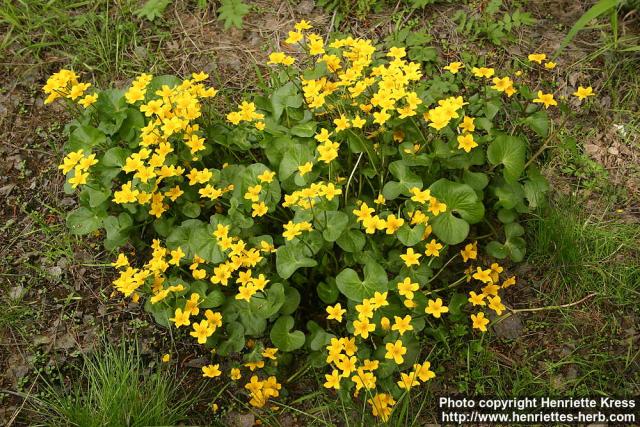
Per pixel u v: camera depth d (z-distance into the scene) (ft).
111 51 3.91
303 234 2.77
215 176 3.01
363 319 2.57
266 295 2.74
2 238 3.31
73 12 4.02
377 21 4.03
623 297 3.01
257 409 2.81
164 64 3.90
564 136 3.52
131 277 2.80
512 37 3.89
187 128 3.00
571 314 3.00
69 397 2.72
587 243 3.16
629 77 3.72
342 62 3.65
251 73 3.88
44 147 3.59
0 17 3.92
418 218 2.70
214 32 4.06
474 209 2.78
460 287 3.10
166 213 3.11
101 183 2.96
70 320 3.08
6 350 2.98
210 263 2.95
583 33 3.91
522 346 2.94
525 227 3.21
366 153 3.12
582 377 2.79
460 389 2.81
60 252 3.25
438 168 2.98
